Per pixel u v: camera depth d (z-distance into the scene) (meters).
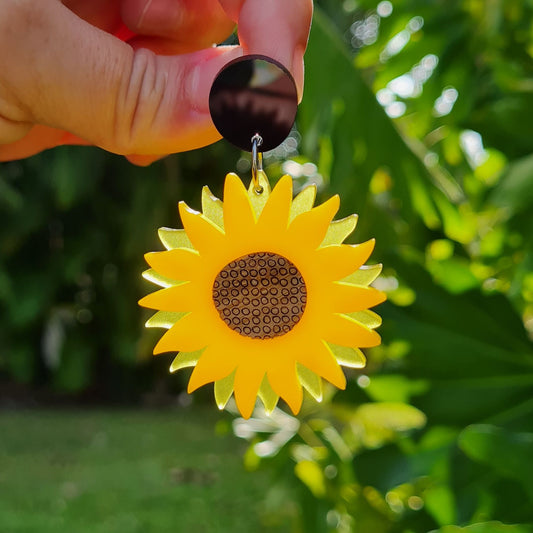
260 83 0.16
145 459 1.40
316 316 0.15
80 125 0.18
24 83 0.17
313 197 0.16
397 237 0.38
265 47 0.17
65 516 1.05
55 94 0.18
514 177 0.33
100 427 1.71
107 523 1.02
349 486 0.33
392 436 0.33
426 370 0.31
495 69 0.39
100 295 1.92
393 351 0.32
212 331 0.16
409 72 0.45
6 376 2.19
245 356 0.16
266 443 0.34
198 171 1.75
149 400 2.05
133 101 0.18
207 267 0.15
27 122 0.19
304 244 0.15
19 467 1.34
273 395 0.16
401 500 0.33
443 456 0.30
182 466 1.34
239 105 0.16
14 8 0.17
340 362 0.16
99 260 1.85
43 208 1.75
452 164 0.45
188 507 1.09
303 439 0.34
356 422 0.36
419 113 0.45
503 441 0.25
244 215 0.15
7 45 0.17
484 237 0.36
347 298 0.15
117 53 0.17
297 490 0.33
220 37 0.22
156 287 1.69
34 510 1.08
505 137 0.35
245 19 0.17
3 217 1.72
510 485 0.28
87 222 1.82
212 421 1.79
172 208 1.71
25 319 1.79
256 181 0.16
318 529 0.33
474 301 0.31
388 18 0.45
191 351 0.16
